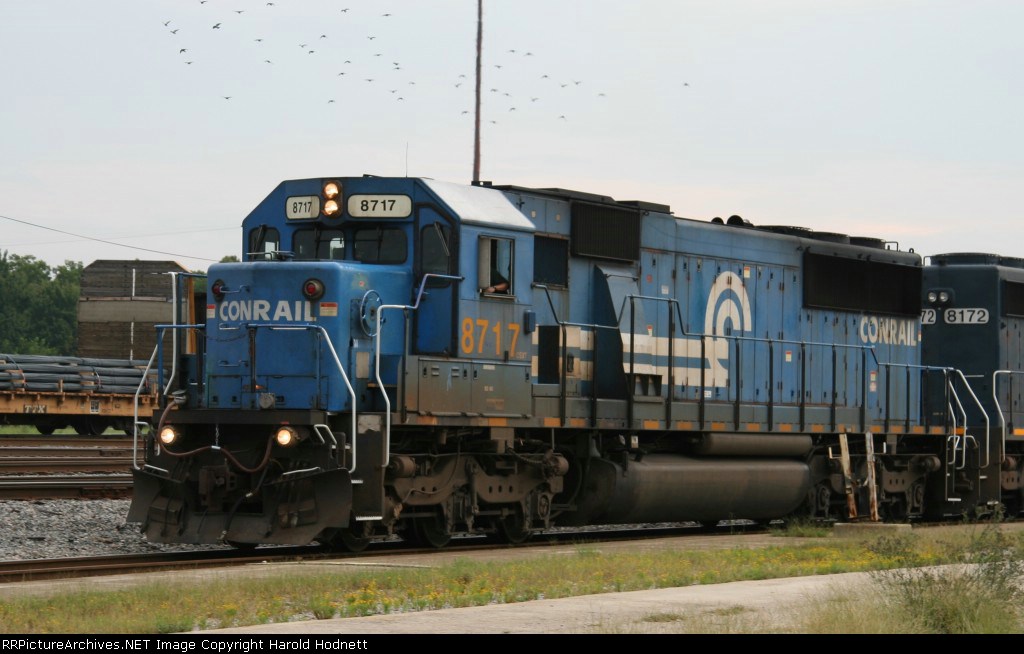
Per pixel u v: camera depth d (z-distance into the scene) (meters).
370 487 43.81
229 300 46.19
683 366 58.88
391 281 46.50
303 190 48.19
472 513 48.56
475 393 47.78
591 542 52.47
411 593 32.91
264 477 44.19
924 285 77.38
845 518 68.31
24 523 50.12
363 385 45.50
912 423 72.44
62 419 107.25
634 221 56.91
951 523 71.06
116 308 127.69
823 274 67.81
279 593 32.84
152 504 45.88
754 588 34.00
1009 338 76.75
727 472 59.62
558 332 52.53
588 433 54.12
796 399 65.38
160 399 47.59
